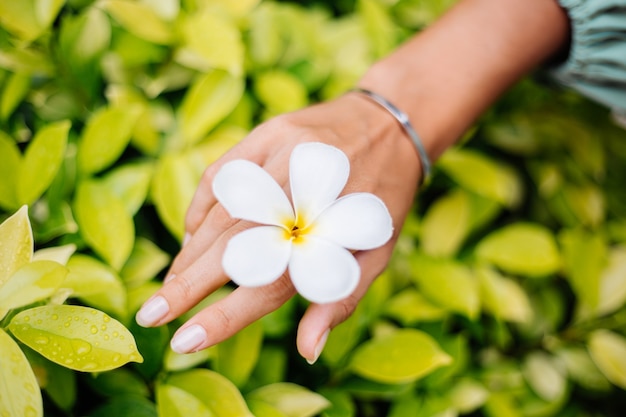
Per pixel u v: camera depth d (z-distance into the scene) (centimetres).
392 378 35
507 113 47
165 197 36
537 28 38
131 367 34
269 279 26
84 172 36
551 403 41
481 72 38
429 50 38
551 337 43
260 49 41
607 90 41
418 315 38
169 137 39
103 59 39
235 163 28
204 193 33
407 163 35
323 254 27
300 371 38
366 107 36
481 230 45
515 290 40
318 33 44
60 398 32
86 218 35
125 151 39
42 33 37
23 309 31
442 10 46
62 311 30
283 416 33
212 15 39
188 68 41
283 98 40
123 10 38
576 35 39
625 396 45
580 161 46
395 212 34
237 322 30
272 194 28
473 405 38
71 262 33
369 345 36
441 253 40
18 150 36
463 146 45
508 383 41
